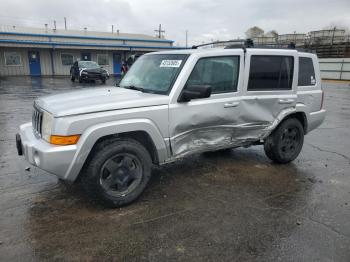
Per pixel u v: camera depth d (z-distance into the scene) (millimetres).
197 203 3791
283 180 4574
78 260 2709
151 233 3123
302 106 5199
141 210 3602
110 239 3014
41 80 24422
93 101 3586
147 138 3859
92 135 3340
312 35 44594
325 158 5703
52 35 33000
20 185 4215
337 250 2895
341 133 7848
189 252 2836
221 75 4312
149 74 4422
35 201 3771
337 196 4066
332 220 3441
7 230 3139
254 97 4598
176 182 4430
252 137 4797
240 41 4875
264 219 3436
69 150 3254
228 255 2803
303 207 3738
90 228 3203
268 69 4734
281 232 3180
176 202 3812
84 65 22281
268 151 5164
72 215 3463
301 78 5250
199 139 4273
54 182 4324
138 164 3721
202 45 5059
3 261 2676
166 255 2789
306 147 6461
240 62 4449
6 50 29484
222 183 4422
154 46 37906
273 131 5062
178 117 3924
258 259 2756
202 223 3328
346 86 25406
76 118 3283
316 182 4527
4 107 10609
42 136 3531
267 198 3967
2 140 6402
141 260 2719
